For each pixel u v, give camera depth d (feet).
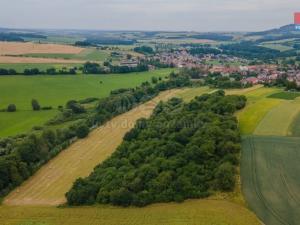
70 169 434.71
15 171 403.75
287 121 450.71
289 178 325.83
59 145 496.23
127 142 463.01
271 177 327.26
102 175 381.19
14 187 396.78
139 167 374.43
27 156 435.94
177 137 405.39
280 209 284.82
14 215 329.52
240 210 284.20
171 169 346.54
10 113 637.71
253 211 283.18
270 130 427.74
